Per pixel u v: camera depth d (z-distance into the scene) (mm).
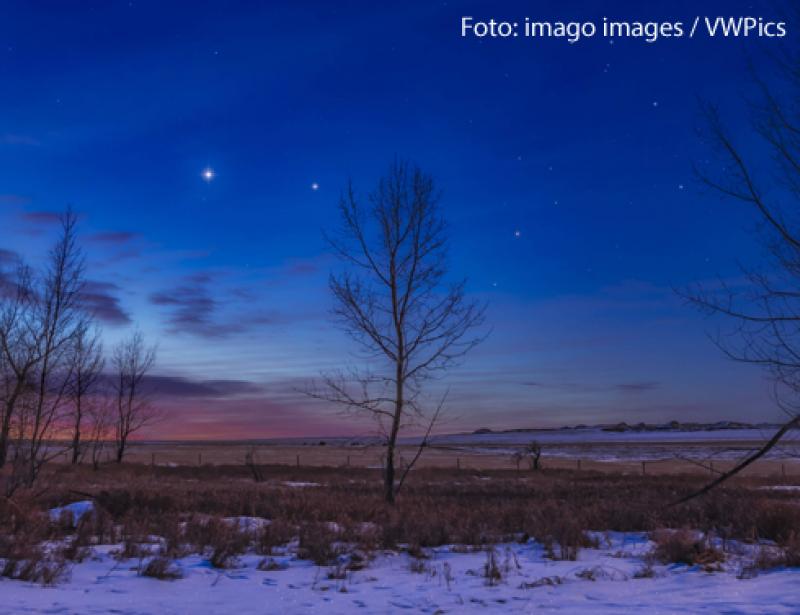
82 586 7602
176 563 9266
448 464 58156
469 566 9195
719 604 6371
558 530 11469
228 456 75375
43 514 13180
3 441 15875
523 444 117562
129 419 41062
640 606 6457
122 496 16141
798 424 11609
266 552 10211
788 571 8094
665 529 11586
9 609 6246
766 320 11352
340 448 116438
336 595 7387
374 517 14867
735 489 24703
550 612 6336
